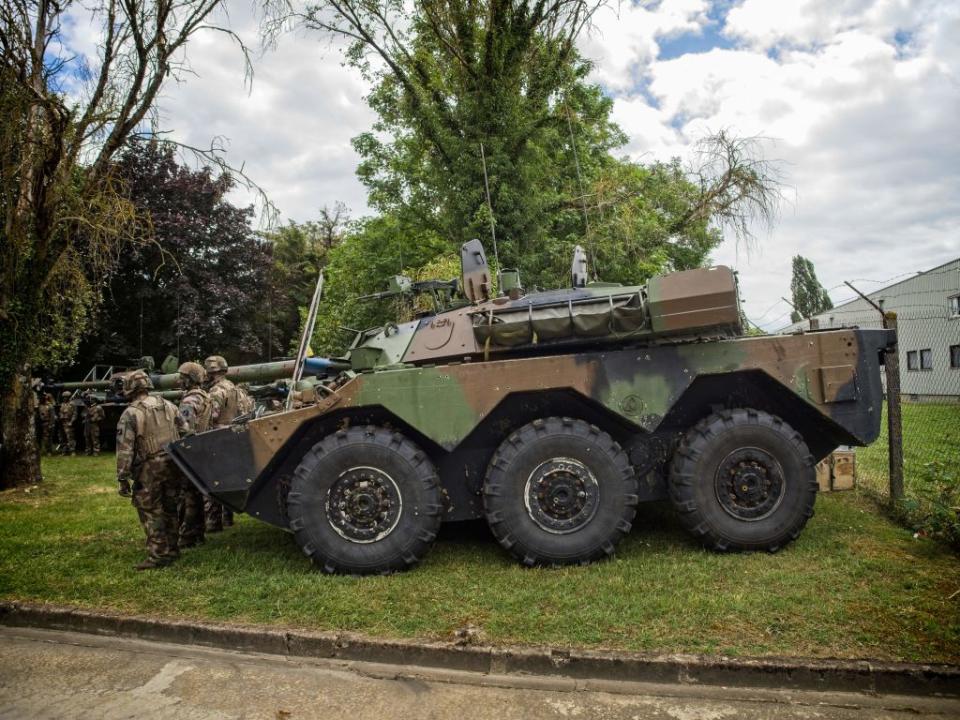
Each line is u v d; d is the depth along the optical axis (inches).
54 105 365.7
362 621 179.0
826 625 167.0
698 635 163.5
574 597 188.1
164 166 869.2
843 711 137.3
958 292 726.5
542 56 705.6
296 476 219.6
